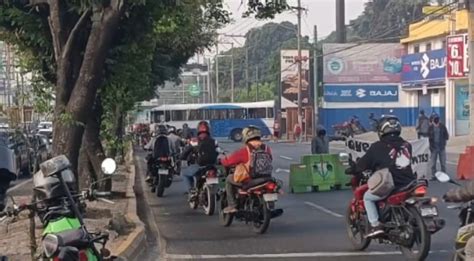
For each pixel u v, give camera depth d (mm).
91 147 17594
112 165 7535
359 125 50969
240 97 107125
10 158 6945
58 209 6875
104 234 7133
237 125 67750
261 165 13758
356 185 12008
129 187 21766
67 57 12492
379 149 11125
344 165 22047
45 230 6891
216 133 67500
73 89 12438
